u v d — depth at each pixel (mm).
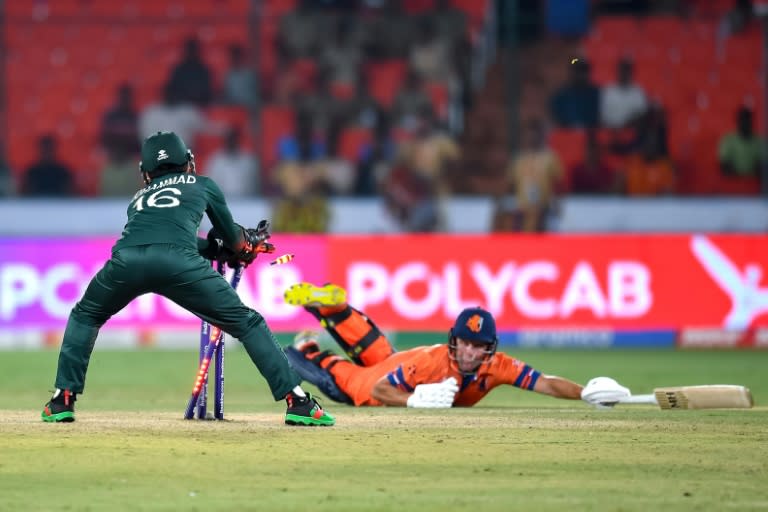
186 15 80125
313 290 33625
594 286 64875
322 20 80312
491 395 42844
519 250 64500
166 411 32625
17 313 64188
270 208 71562
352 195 75625
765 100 79062
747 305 65625
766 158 78062
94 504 17016
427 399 31578
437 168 75625
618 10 81000
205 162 77250
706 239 65500
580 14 80438
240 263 27188
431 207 73438
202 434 23953
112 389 46094
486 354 31906
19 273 64188
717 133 78125
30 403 38188
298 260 63594
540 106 78688
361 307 63688
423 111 78000
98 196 76688
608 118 78125
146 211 24828
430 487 18516
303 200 70625
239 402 38625
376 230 73438
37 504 17000
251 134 77125
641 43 80000
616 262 65000
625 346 66312
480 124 78625
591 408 33094
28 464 20203
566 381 32406
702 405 31031
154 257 24250
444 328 63844
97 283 24844
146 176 26109
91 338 25719
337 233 73062
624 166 76938
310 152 77125
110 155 77562
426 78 79188
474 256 64188
